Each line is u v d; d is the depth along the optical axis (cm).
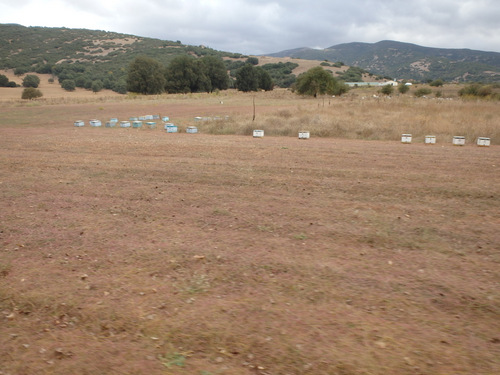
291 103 5166
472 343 354
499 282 462
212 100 5922
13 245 603
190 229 657
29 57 17588
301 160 1278
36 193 908
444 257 535
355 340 359
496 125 1989
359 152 1438
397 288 451
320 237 612
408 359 333
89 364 339
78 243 606
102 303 433
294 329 377
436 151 1459
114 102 5566
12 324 402
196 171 1117
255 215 723
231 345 357
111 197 864
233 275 489
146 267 518
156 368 331
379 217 703
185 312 411
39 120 3284
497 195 837
